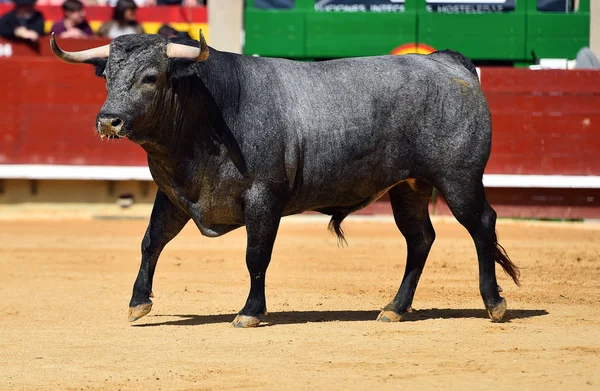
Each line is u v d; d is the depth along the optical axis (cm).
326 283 2047
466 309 1711
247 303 1523
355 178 1534
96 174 3359
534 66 3522
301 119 1503
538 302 1788
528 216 3300
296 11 3634
